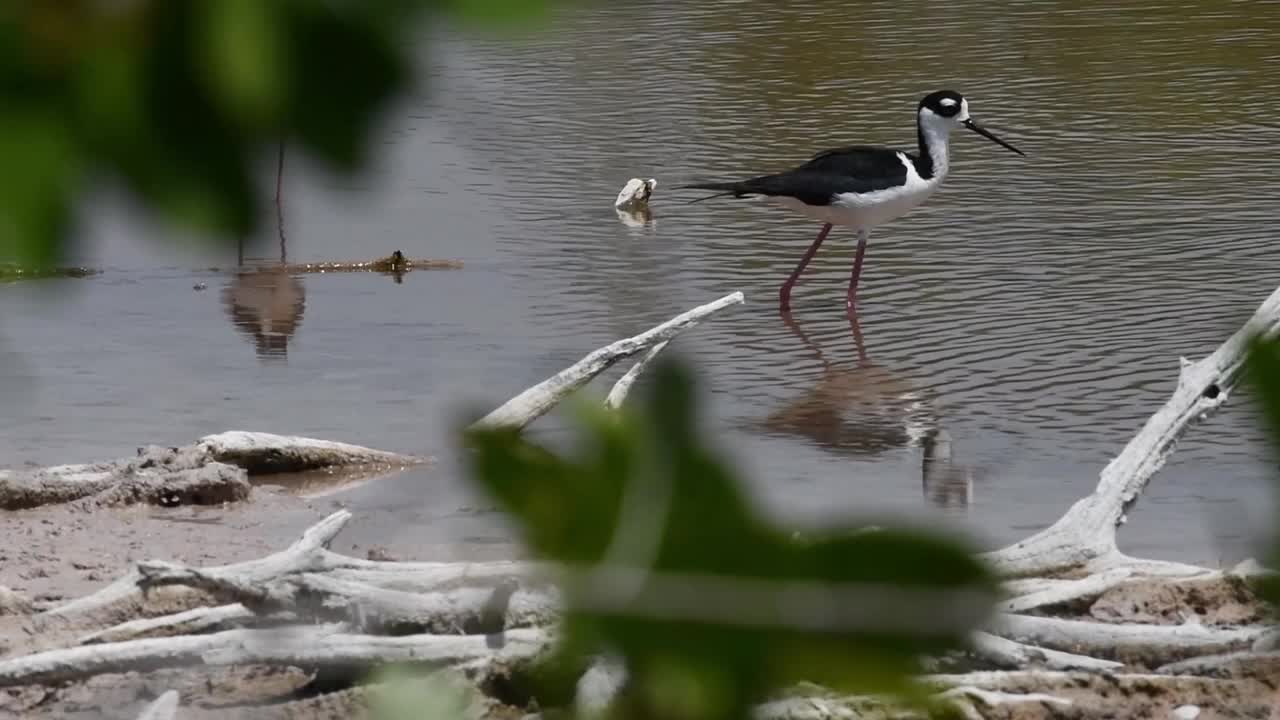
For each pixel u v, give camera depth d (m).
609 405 1.56
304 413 13.91
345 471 12.39
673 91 27.17
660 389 1.53
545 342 16.08
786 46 30.27
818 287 18.27
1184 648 8.13
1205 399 9.57
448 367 15.28
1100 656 8.20
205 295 17.75
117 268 16.30
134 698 7.86
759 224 20.84
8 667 7.69
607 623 1.50
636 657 1.51
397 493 11.65
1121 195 21.12
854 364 15.28
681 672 1.50
